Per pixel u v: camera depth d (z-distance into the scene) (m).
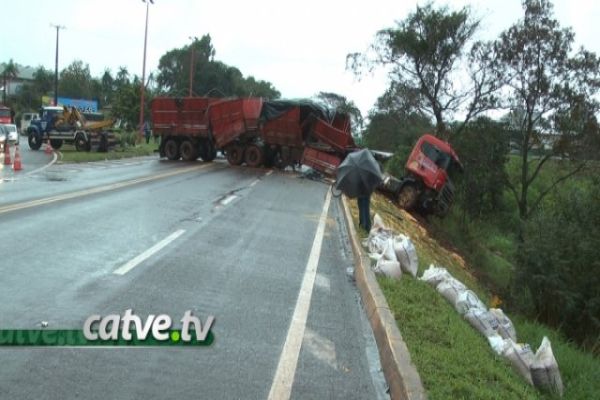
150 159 33.62
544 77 33.81
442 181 26.05
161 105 33.16
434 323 6.72
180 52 99.19
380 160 31.39
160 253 9.14
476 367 5.63
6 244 8.68
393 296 7.48
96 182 18.52
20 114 82.50
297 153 28.61
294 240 11.64
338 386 5.00
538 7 33.75
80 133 36.38
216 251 9.77
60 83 113.19
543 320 15.78
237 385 4.77
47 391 4.34
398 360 5.21
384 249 9.44
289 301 7.31
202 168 27.78
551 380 6.70
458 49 36.19
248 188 20.56
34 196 14.02
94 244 9.30
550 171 38.78
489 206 35.72
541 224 17.41
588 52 33.28
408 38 36.09
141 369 4.88
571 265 15.84
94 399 4.29
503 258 28.38
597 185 22.25
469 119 36.34
